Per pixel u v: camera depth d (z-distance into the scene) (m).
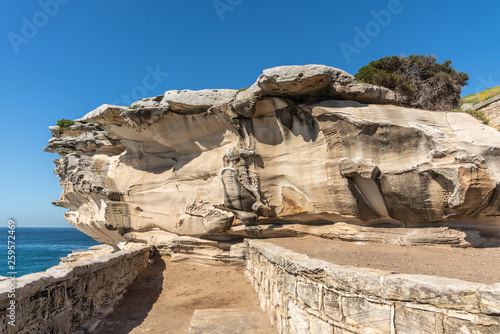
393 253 6.58
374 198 8.07
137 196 13.38
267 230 10.43
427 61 10.78
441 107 9.60
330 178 8.66
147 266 11.62
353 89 8.37
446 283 3.14
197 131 11.54
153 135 12.14
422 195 7.18
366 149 8.01
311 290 4.66
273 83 8.43
